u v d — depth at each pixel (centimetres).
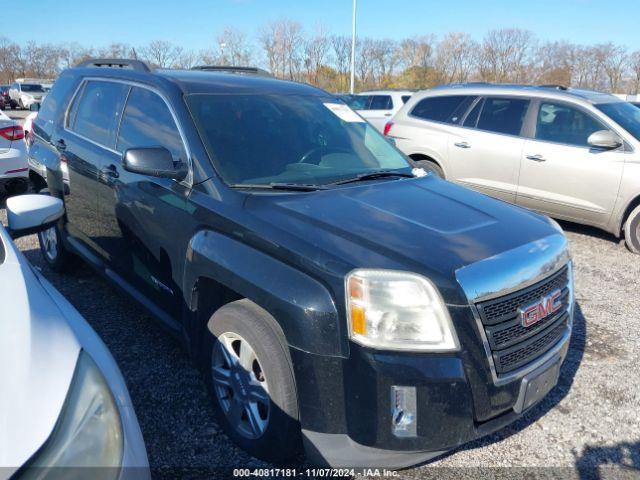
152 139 346
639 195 616
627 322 451
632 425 317
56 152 460
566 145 665
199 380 342
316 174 325
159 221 322
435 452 229
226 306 270
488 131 728
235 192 285
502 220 285
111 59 452
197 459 275
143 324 411
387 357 217
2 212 725
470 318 224
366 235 246
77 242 453
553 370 265
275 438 247
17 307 194
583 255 632
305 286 230
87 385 171
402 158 388
